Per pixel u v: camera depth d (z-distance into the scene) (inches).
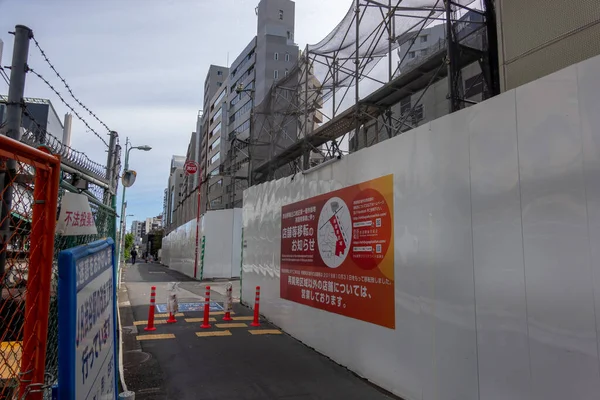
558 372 128.6
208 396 208.1
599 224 120.1
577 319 124.2
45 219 76.7
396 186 214.1
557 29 203.0
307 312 313.3
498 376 149.5
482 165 162.1
